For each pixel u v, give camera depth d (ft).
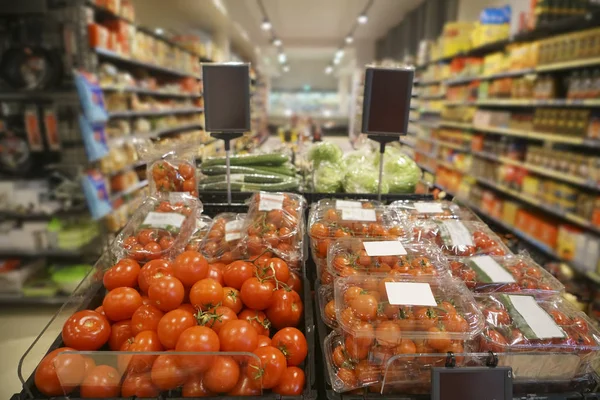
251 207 4.60
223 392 2.71
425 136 22.97
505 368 2.70
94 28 9.95
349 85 64.13
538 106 12.19
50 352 2.91
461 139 17.20
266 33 41.96
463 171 16.81
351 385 2.87
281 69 70.59
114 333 3.12
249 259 4.01
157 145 5.17
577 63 9.36
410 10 30.73
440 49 20.89
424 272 3.50
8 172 9.30
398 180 6.42
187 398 2.68
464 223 4.76
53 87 9.05
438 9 24.34
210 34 31.89
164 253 3.87
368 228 4.42
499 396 2.66
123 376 2.71
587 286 9.14
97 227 10.39
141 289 3.47
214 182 6.31
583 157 9.36
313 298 4.16
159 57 16.26
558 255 10.24
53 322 3.38
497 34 14.89
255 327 3.21
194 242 4.29
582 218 9.52
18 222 9.65
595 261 8.99
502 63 13.53
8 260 9.71
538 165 11.27
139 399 2.67
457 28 19.62
